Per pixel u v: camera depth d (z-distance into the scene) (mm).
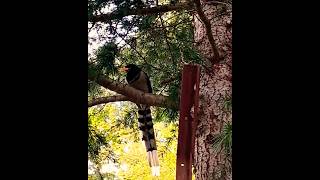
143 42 3529
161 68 3682
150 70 3896
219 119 3666
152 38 3502
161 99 3363
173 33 3445
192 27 3916
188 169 1665
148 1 3201
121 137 5305
